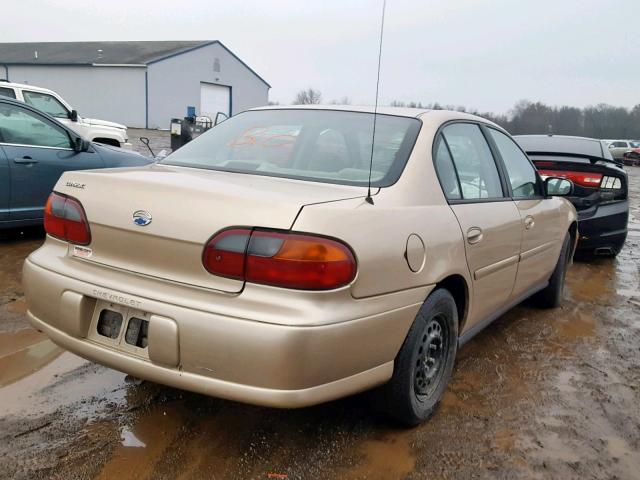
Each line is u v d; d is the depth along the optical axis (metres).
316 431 2.77
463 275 2.96
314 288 2.13
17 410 2.79
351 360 2.27
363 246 2.27
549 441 2.82
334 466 2.52
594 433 2.93
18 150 5.74
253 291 2.16
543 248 4.24
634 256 7.69
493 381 3.46
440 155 3.05
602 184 6.80
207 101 39.50
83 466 2.40
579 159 7.27
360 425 2.85
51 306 2.56
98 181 2.54
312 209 2.19
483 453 2.68
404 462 2.58
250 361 2.11
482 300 3.30
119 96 35.25
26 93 10.16
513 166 4.01
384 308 2.37
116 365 2.38
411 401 2.69
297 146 3.07
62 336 2.54
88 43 42.28
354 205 2.37
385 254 2.36
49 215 2.70
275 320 2.09
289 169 2.91
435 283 2.67
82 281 2.47
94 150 6.46
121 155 6.75
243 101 42.62
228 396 2.16
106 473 2.37
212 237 2.20
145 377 2.32
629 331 4.55
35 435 2.59
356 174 2.77
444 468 2.55
